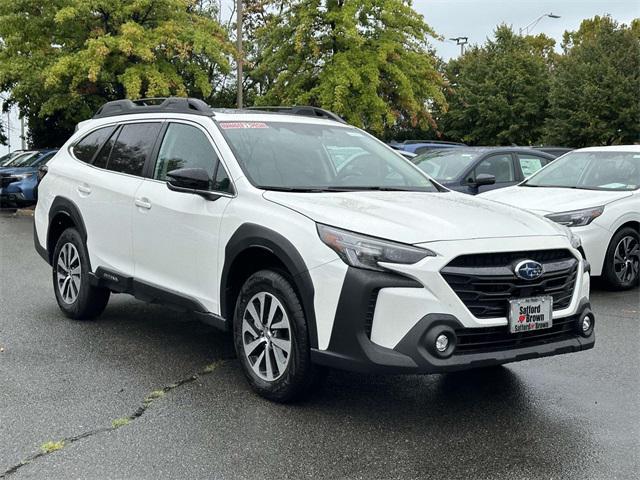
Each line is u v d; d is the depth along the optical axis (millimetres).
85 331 6176
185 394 4609
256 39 23219
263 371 4500
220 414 4258
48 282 8516
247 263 4668
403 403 4477
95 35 18344
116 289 5809
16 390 4668
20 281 8578
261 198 4508
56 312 6906
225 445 3822
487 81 36688
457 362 3787
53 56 18875
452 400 4543
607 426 4121
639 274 8273
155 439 3898
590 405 4469
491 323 3887
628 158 8859
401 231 3902
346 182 5098
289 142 5242
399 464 3607
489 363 3883
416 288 3773
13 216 17328
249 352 4539
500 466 3594
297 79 20906
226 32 20969
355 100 20391
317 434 3973
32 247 11750
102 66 18219
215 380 4887
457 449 3793
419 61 21672
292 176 4910
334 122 5895
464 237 3943
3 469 3535
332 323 3918
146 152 5664
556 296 4223
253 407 4375
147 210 5355
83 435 3947
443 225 4039
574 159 9344
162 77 18156
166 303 5266
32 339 5910
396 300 3770
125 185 5684
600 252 7891
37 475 3471
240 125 5238
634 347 5809
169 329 6273
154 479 3432
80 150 6590
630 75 32031
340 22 20219
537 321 4039
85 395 4582
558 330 4254
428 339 3742
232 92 26688
